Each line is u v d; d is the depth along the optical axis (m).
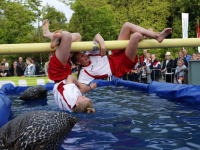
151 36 3.73
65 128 2.43
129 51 3.72
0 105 4.05
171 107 4.64
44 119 2.38
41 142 2.23
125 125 3.46
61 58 3.71
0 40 19.91
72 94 4.16
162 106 4.75
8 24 19.55
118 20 28.39
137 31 3.81
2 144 2.27
